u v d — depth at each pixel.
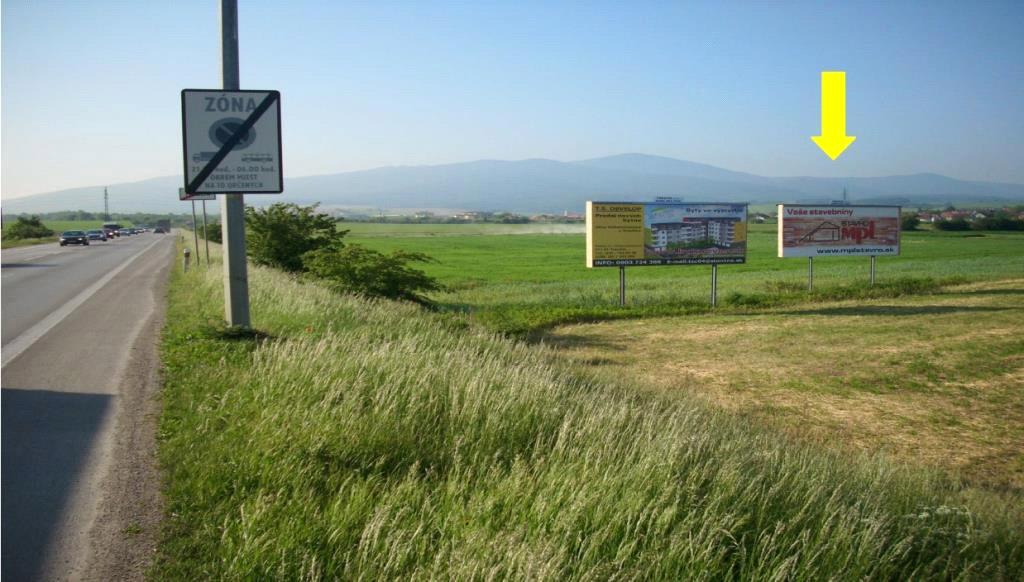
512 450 6.14
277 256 26.94
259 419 6.74
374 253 22.22
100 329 14.12
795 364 15.30
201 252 46.09
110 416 7.70
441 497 5.13
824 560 4.76
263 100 10.91
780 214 28.89
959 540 5.48
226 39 11.12
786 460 6.62
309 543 4.52
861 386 13.34
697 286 33.19
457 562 4.20
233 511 5.11
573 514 4.71
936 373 14.36
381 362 8.24
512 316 21.48
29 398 8.50
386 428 6.23
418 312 17.33
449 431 6.37
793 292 28.42
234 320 11.62
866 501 5.82
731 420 9.66
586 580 4.09
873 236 30.34
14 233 96.44
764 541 4.70
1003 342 17.62
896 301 27.12
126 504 5.42
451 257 64.06
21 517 5.21
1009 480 8.65
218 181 10.85
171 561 4.55
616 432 6.46
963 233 110.00
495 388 7.72
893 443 10.00
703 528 4.55
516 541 4.43
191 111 10.72
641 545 4.59
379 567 4.29
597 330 20.19
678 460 5.84
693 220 25.58
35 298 20.67
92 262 40.34
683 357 16.11
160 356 10.98
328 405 6.73
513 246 86.06
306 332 11.35
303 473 5.52
